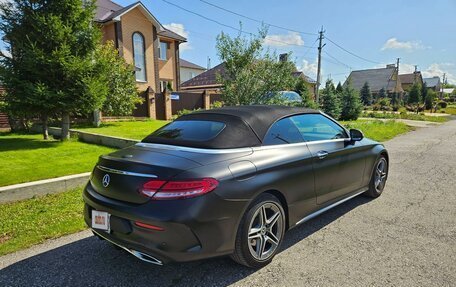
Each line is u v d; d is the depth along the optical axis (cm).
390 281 249
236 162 261
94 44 920
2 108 884
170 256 226
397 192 495
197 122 323
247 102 1044
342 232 346
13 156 710
